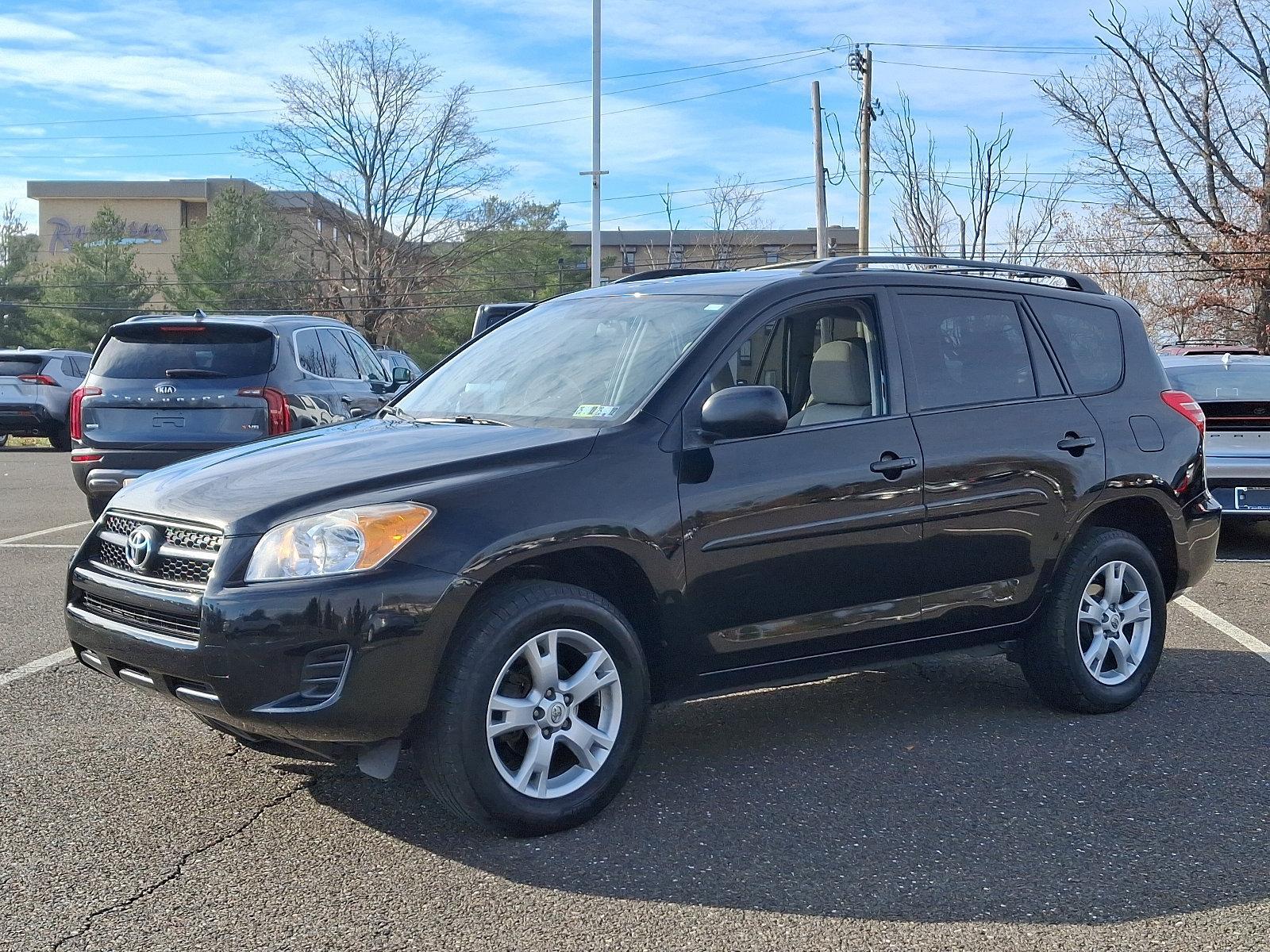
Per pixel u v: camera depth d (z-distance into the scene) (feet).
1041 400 17.51
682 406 14.44
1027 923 11.07
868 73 117.80
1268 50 139.54
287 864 12.37
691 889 11.79
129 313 219.82
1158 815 13.74
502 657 12.69
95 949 10.59
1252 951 10.55
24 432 75.77
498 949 10.59
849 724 17.26
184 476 14.30
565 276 227.40
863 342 16.16
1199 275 143.23
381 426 15.76
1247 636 22.86
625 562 13.83
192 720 17.28
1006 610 16.94
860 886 11.85
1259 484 30.81
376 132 199.72
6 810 13.84
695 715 17.70
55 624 23.43
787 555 14.80
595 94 102.73
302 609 12.16
